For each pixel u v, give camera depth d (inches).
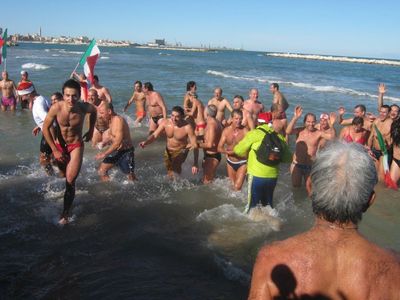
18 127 474.0
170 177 314.8
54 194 265.1
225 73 1774.1
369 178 62.8
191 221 231.9
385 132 322.0
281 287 61.4
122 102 709.3
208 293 162.6
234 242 206.5
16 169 315.0
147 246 199.0
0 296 156.4
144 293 161.2
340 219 62.0
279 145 230.7
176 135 303.4
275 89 441.1
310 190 68.3
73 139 229.5
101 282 167.8
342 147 66.1
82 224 222.2
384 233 224.2
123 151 294.0
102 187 284.7
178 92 889.5
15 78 1008.2
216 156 299.7
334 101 890.1
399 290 58.0
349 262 59.8
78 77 429.1
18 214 231.8
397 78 2154.3
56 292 160.4
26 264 179.3
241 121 279.7
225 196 277.0
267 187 237.3
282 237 214.5
